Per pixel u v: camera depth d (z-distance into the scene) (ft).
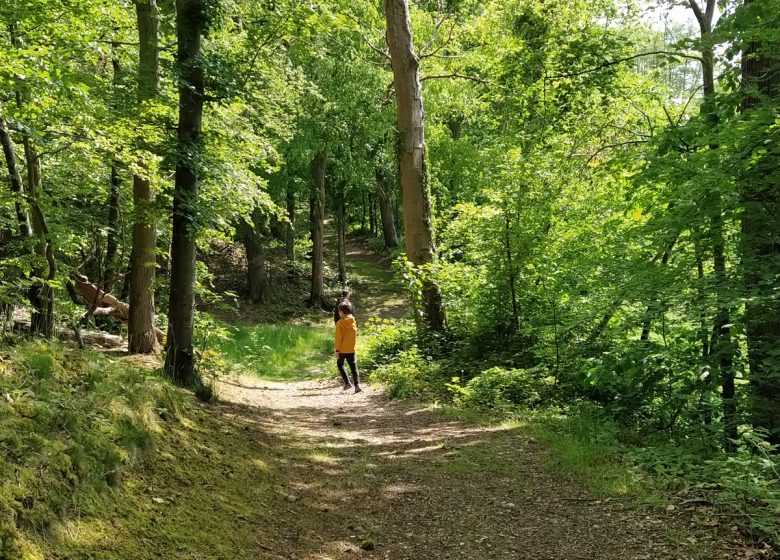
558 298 30.68
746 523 12.07
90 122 23.16
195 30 23.49
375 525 13.67
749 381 21.09
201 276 38.88
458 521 13.88
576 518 13.50
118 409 12.89
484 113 62.64
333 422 25.04
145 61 30.42
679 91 38.52
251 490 14.07
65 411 11.01
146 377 16.72
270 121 41.93
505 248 32.19
